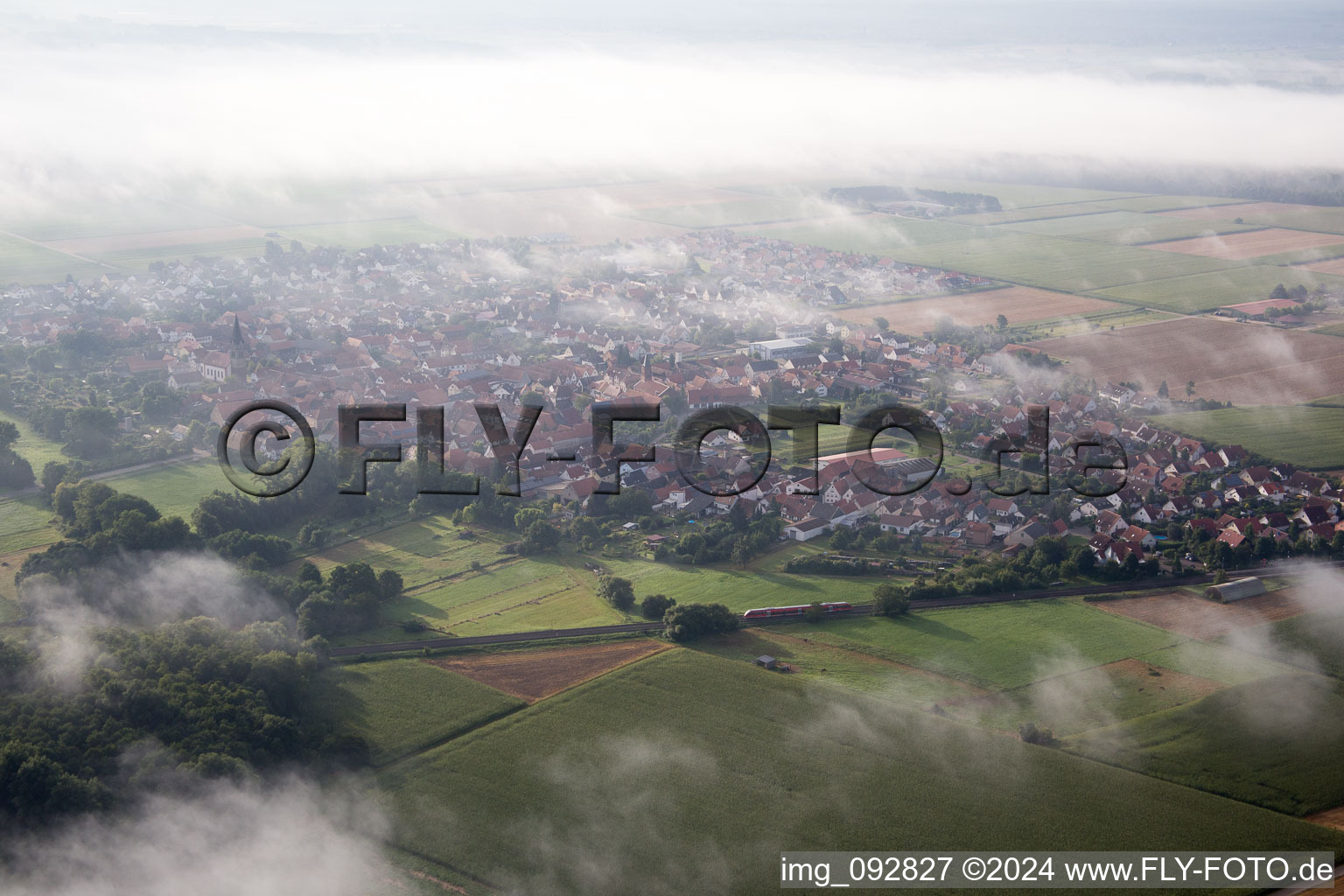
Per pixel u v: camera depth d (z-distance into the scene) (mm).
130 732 182000
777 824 173750
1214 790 181375
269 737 187625
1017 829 172250
